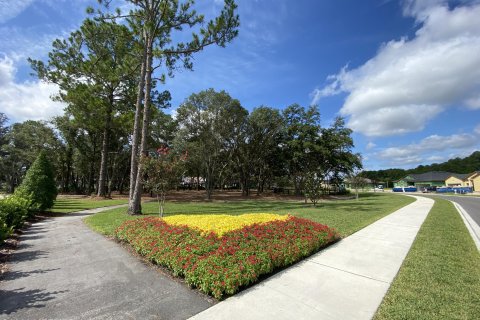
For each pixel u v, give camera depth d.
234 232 5.74
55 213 14.14
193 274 4.16
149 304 3.63
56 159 38.50
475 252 5.62
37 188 13.42
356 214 12.25
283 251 5.04
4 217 7.80
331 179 38.81
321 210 14.38
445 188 49.66
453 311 3.22
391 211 13.40
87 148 37.34
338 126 34.78
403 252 5.71
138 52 17.22
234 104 29.14
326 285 4.08
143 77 14.42
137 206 13.07
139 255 5.97
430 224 9.13
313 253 5.77
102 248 6.61
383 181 82.06
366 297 3.65
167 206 18.25
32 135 36.31
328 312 3.28
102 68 22.84
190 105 28.36
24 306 3.61
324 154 32.50
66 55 22.69
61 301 3.74
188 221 7.05
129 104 26.27
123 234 7.14
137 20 15.50
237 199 28.73
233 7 13.84
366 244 6.46
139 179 13.08
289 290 3.94
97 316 3.32
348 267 4.86
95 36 21.25
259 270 4.33
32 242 7.31
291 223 6.92
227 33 14.27
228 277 3.89
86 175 43.50
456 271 4.52
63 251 6.36
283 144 36.78
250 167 37.00
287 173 39.19
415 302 3.46
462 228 8.41
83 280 4.51
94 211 15.35
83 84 23.44
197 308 3.49
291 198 30.78
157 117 30.11
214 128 28.89
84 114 24.88
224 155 35.03
